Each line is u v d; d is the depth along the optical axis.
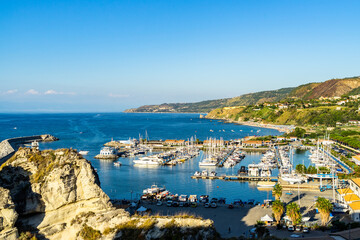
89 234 46.94
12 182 48.12
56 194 49.25
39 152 52.41
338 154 184.38
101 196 51.66
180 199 97.56
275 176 137.88
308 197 99.06
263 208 88.25
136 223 47.97
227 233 68.62
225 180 132.75
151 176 141.38
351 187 92.12
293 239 59.75
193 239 46.97
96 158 194.12
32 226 47.25
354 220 75.25
